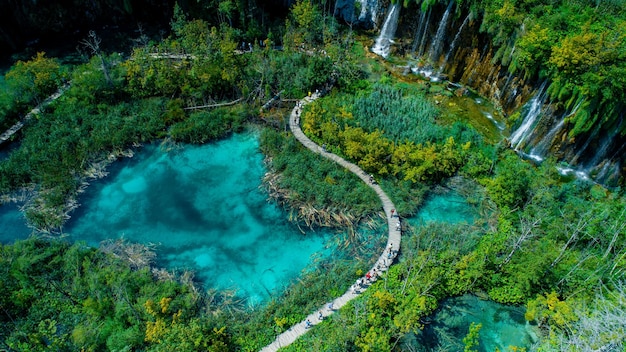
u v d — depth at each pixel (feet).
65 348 112.37
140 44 223.92
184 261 139.74
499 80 187.42
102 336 115.55
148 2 238.48
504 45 178.70
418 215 152.05
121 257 136.26
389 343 116.88
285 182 158.92
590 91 145.89
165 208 155.53
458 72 203.72
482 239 141.59
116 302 122.72
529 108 170.71
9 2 215.10
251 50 216.95
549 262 125.59
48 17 225.56
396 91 193.47
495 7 179.83
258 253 142.61
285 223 151.02
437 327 123.24
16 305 122.83
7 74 182.19
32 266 128.57
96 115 180.34
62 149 164.35
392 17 224.33
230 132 183.42
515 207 149.38
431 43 211.00
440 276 128.26
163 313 118.42
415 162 158.71
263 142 174.70
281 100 191.83
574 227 134.41
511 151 169.48
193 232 148.15
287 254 142.31
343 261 137.28
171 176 166.71
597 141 152.87
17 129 174.19
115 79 186.39
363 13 238.48
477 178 160.86
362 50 225.15
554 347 109.70
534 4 176.96
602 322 105.81
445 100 193.98
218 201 158.20
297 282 134.10
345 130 166.71
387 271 131.85
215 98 191.31
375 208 150.20
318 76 193.67
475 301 129.49
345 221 148.15
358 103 186.09
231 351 114.62
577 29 163.94
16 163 158.81
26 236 143.74
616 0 170.40
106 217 151.53
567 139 159.43
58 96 188.44
